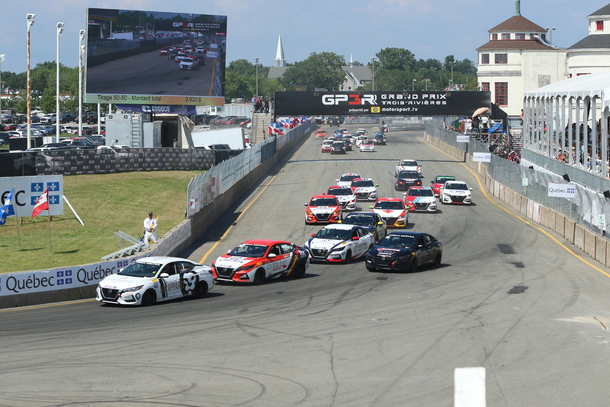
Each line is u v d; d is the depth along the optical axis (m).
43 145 62.31
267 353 14.15
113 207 40.81
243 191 52.66
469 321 17.42
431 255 27.48
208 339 15.48
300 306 19.80
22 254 29.08
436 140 93.94
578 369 12.88
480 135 74.75
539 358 13.69
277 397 11.20
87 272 22.61
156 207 42.50
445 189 48.34
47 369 12.90
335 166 69.19
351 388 11.70
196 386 11.80
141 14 61.72
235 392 11.46
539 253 31.17
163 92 63.62
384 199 39.81
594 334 15.94
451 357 13.80
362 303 20.16
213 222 40.84
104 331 16.44
